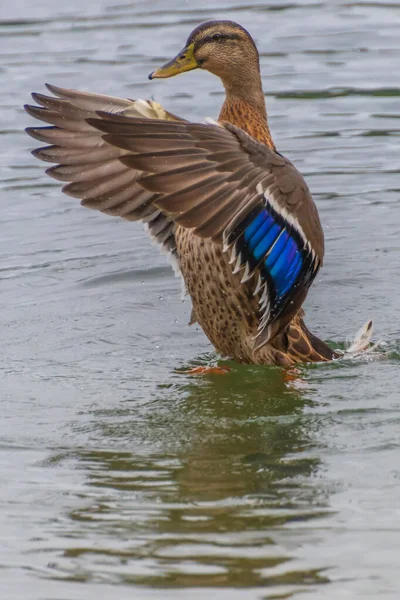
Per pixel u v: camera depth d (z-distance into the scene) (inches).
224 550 299.9
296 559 294.5
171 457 363.3
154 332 510.6
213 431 387.9
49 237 626.8
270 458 360.5
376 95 808.9
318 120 772.6
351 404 412.8
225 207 361.1
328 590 279.9
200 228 351.9
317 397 422.6
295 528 310.8
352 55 886.4
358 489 334.3
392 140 740.7
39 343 494.3
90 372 459.8
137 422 398.9
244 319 444.5
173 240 467.2
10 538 310.5
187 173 357.7
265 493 333.7
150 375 456.1
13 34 949.2
